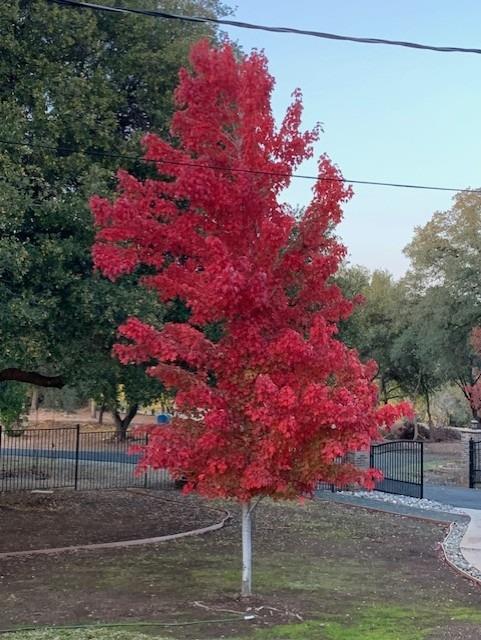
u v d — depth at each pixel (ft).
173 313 45.06
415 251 128.26
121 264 28.99
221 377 28.58
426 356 128.88
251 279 26.61
